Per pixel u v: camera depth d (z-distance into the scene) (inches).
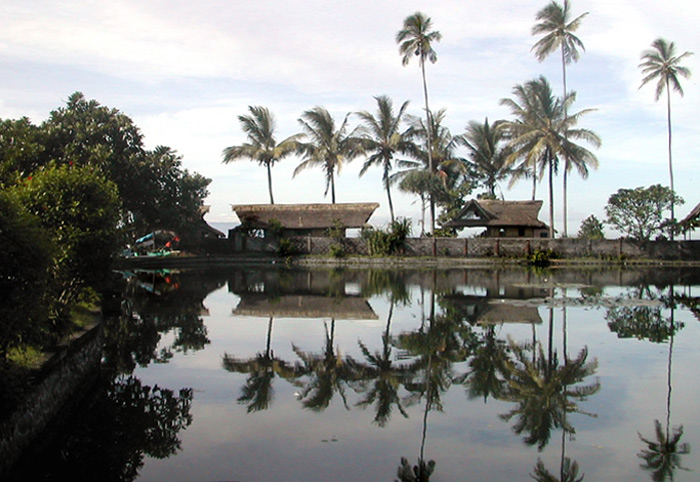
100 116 1095.6
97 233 324.5
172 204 1245.7
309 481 187.5
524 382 301.4
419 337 418.6
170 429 237.1
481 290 729.0
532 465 198.8
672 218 1489.9
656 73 1485.0
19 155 382.6
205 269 1157.7
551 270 1141.1
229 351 373.7
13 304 202.1
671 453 208.7
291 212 1625.2
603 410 256.5
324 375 316.2
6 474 187.9
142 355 362.3
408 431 232.4
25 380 219.6
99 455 213.9
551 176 1451.8
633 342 398.6
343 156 1660.9
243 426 239.3
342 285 802.2
